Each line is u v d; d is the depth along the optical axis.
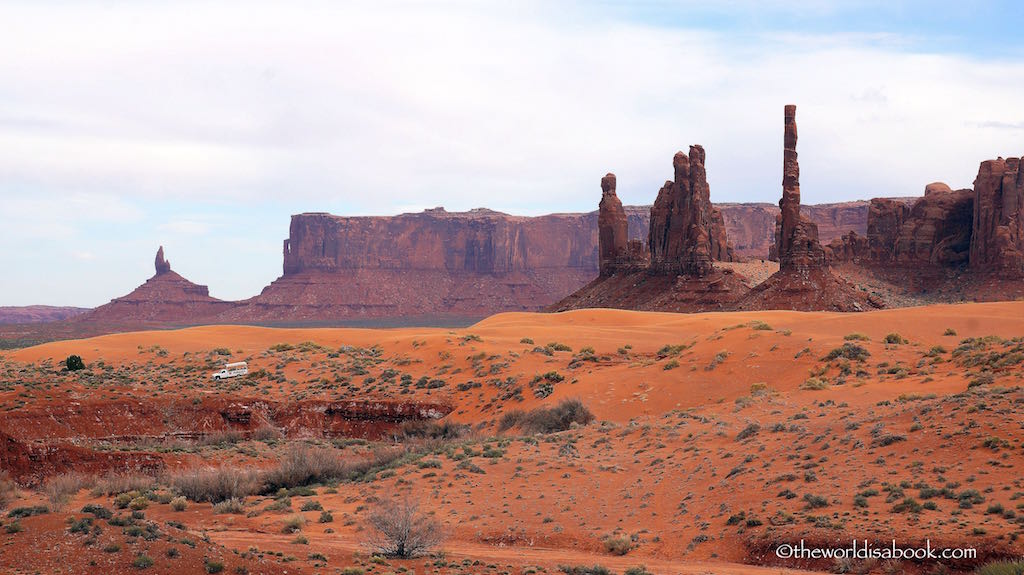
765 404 60.00
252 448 68.44
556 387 78.50
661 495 42.69
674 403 70.19
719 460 45.94
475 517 42.22
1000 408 42.94
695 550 35.62
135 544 29.28
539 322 154.88
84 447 61.19
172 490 50.06
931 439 41.50
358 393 86.69
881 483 38.00
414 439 72.31
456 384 87.12
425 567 32.75
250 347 119.19
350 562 32.62
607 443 55.25
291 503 46.84
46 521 30.36
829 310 191.00
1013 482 35.41
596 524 40.06
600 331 128.75
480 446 58.00
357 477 52.91
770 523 35.75
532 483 47.28
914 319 107.94
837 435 45.25
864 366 70.00
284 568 30.55
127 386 86.00
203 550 30.11
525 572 32.25
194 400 80.44
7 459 57.78
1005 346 67.25
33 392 74.62
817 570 32.25
